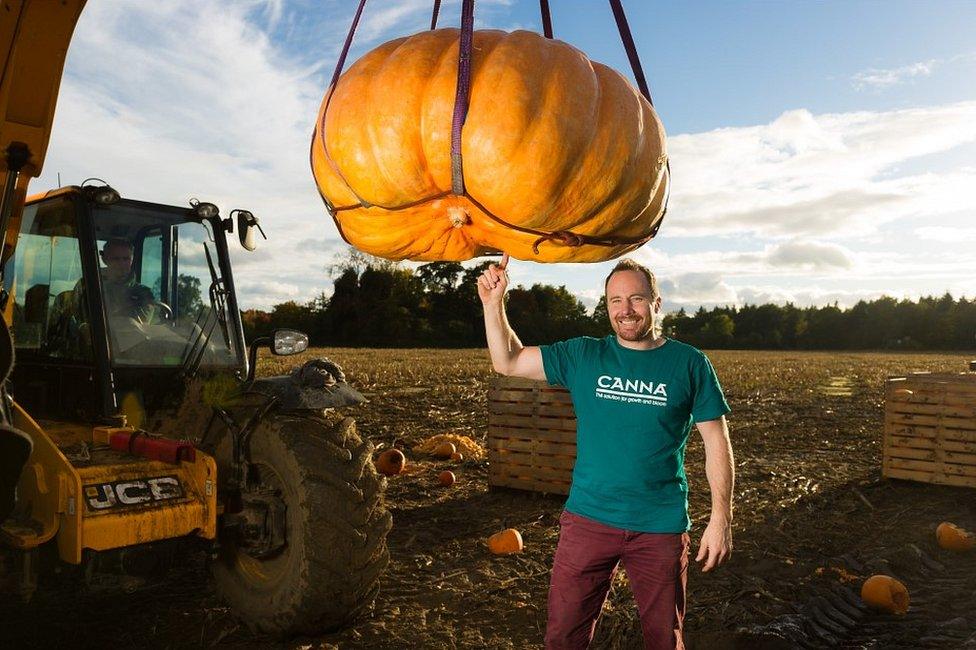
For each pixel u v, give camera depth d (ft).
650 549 8.81
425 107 6.63
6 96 9.91
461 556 17.57
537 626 13.64
